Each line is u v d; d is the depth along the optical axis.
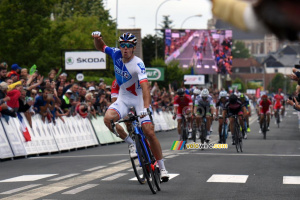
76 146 32.59
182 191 13.30
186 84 106.50
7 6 63.47
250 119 85.12
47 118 29.80
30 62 64.94
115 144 38.09
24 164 21.95
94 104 38.38
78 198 12.27
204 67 125.00
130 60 13.54
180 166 19.50
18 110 26.64
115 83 14.39
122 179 15.94
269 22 1.97
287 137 42.44
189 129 30.89
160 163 13.61
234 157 23.44
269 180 15.45
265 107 41.19
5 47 63.34
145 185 14.56
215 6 2.09
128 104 13.89
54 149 29.48
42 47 65.19
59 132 30.84
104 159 23.28
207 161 21.48
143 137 13.53
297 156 24.11
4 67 27.03
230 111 28.44
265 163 20.66
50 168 19.83
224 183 14.80
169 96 60.44
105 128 38.72
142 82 13.27
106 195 12.70
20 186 14.73
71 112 33.47
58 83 33.62
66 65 53.16
